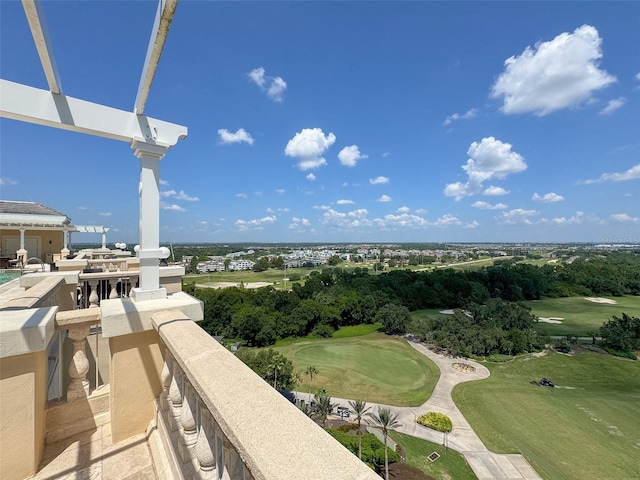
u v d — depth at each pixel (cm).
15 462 192
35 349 187
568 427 2362
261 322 4075
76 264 671
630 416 2541
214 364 139
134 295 266
